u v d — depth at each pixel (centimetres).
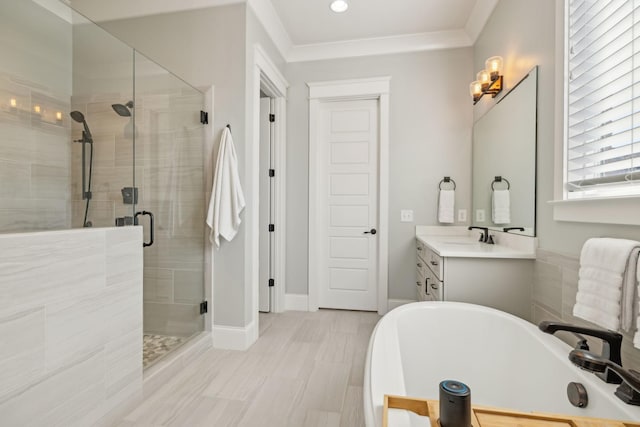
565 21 151
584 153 142
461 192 309
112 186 215
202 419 158
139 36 260
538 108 179
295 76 336
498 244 238
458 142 310
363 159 334
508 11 224
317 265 337
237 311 242
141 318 174
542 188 175
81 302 138
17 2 215
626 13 120
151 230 220
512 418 75
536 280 179
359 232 335
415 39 311
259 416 161
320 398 177
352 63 327
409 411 82
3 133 209
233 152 237
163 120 228
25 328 116
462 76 310
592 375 107
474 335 165
